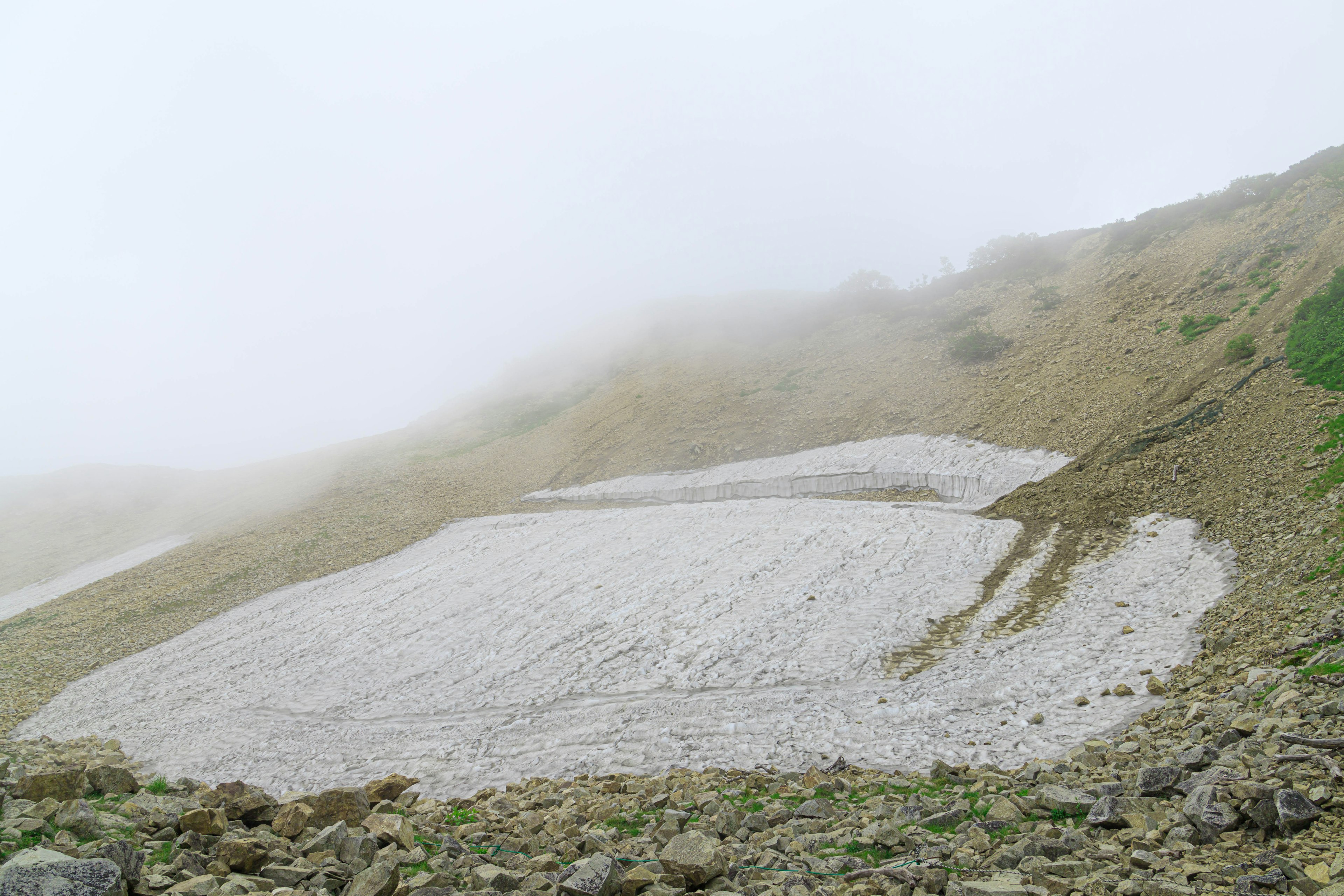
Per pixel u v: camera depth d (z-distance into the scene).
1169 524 18.64
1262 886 4.41
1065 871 5.13
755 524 29.31
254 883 4.99
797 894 5.29
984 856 5.85
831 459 35.34
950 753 11.18
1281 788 5.48
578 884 5.03
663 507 34.97
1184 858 5.13
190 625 28.77
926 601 19.16
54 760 13.65
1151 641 13.43
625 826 8.12
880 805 7.87
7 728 20.41
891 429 36.38
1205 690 9.95
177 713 20.39
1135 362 30.03
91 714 20.98
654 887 5.22
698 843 5.83
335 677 21.52
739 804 8.98
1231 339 25.80
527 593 26.11
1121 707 11.16
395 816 6.66
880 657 16.42
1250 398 21.41
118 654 26.27
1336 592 10.21
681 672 17.61
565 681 18.39
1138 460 22.86
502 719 16.88
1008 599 18.14
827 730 13.21
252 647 25.25
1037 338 38.59
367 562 34.38
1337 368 18.56
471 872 5.64
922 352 43.78
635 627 21.12
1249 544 15.07
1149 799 6.41
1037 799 7.03
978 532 23.12
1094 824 6.20
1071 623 15.72
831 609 19.81
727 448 41.03
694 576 24.58
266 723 18.97
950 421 34.53
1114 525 20.30
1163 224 43.97
